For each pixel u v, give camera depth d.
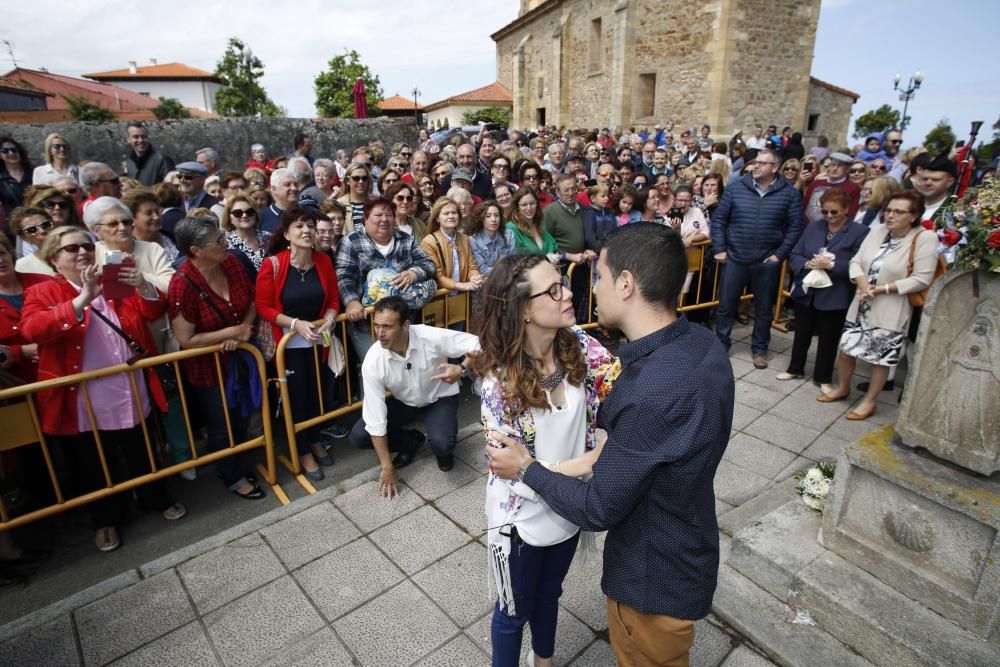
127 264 2.37
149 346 2.84
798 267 4.25
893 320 3.55
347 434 3.76
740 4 14.73
